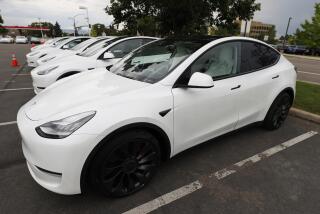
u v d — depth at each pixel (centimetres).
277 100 397
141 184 269
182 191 276
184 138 291
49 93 294
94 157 228
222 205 258
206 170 315
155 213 246
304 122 473
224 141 390
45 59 810
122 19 1185
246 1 925
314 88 714
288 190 282
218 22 975
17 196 264
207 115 303
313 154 360
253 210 252
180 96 274
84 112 228
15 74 983
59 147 214
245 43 360
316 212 251
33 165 234
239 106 340
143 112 244
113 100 243
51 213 243
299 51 3684
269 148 373
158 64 309
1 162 326
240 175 307
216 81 311
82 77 341
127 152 246
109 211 246
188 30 867
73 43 1195
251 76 353
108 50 610
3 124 450
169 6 814
